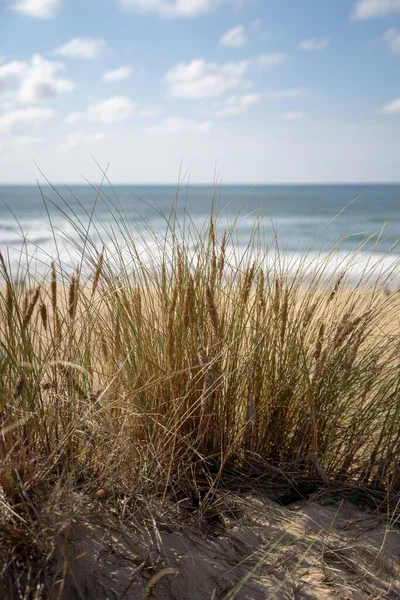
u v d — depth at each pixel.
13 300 2.35
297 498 2.71
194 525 2.40
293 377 2.86
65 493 2.11
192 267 2.83
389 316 2.96
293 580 2.13
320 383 2.82
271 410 2.87
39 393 2.41
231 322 2.84
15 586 1.83
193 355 2.78
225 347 2.77
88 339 2.73
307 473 2.80
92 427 2.42
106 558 2.09
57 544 2.01
